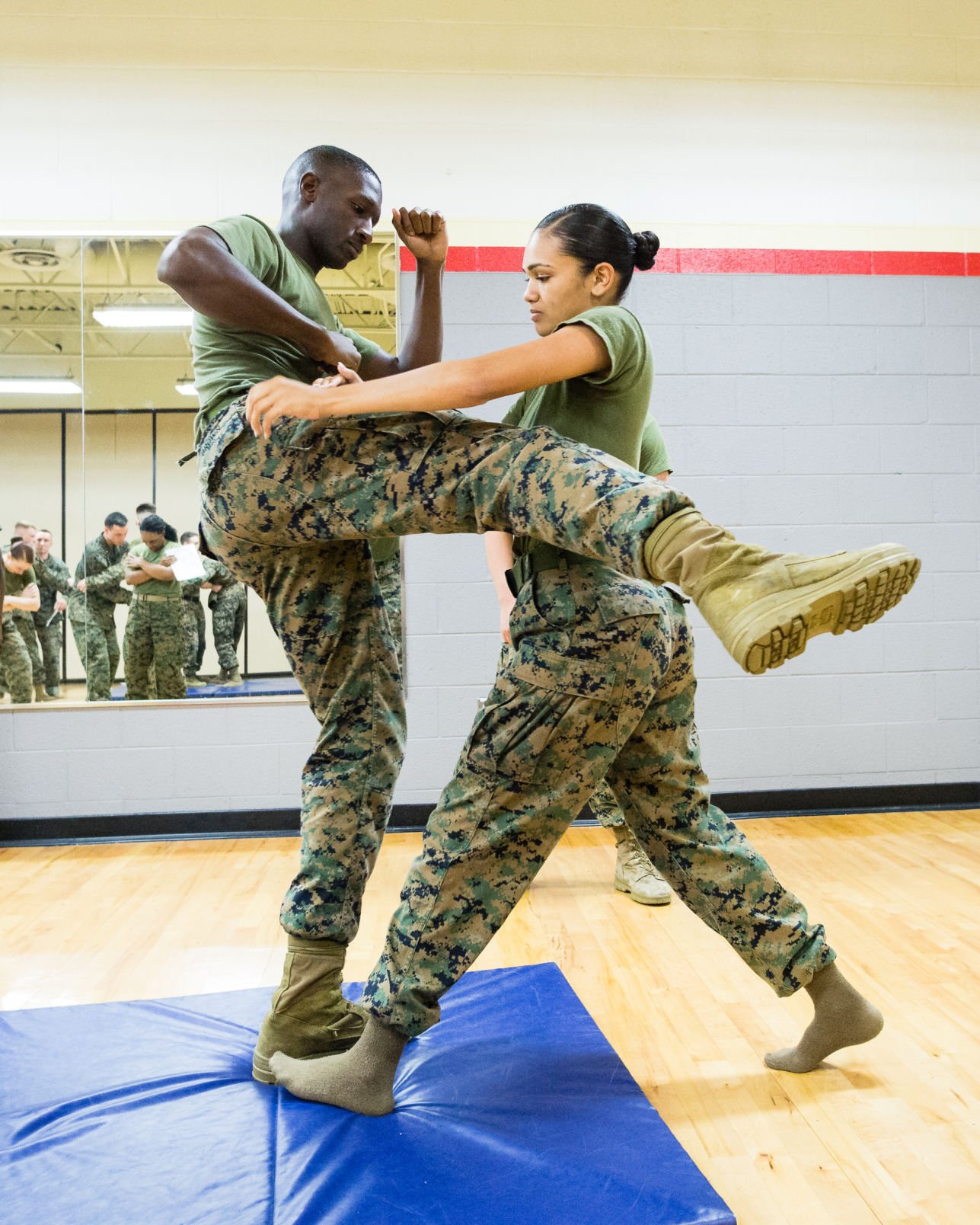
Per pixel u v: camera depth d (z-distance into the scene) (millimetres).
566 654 1437
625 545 1146
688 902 1688
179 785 4023
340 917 1686
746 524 4207
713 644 4188
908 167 4293
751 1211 1315
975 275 4312
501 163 4152
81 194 4043
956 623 4273
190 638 4051
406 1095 1600
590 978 2236
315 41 4086
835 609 1077
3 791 3975
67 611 4023
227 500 1456
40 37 4020
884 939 2490
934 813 4141
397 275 4109
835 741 4223
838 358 4238
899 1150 1469
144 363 4074
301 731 4062
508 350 1335
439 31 4125
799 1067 1735
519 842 1482
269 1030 1680
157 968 2381
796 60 4246
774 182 4238
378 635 1757
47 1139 1456
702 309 4199
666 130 4203
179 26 4051
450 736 4105
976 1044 1850
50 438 4043
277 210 4078
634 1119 1509
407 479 1323
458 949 1490
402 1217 1246
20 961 2453
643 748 1646
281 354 1644
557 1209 1263
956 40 4320
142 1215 1262
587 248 1605
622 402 1510
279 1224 1236
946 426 4281
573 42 4172
